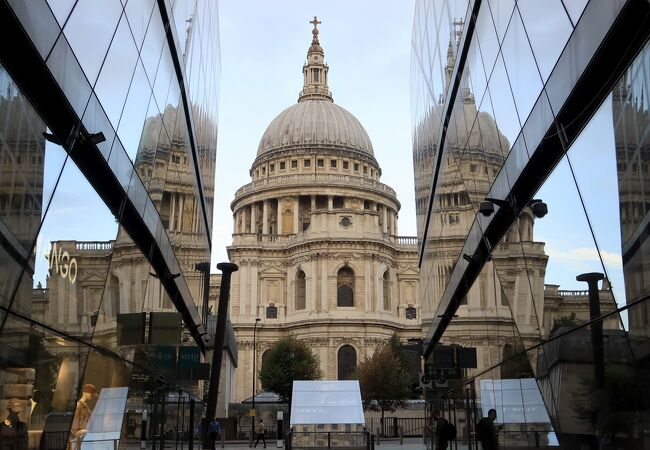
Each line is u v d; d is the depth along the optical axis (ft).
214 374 110.11
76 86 35.22
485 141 56.85
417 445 164.14
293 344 281.54
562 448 39.40
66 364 37.09
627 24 26.04
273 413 255.50
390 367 256.73
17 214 27.89
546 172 40.22
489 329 62.54
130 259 55.52
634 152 25.54
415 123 122.93
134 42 47.83
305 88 479.41
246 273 341.21
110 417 49.16
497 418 59.36
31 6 28.07
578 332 34.45
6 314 27.81
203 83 99.76
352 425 114.93
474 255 66.95
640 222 25.16
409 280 344.28
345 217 333.42
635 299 26.37
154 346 68.03
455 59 69.15
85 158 39.70
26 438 31.12
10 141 26.86
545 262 40.96
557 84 34.96
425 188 105.50
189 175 88.53
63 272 35.50
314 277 327.26
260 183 402.93
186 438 100.99
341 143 429.79
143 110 53.78
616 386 29.63
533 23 38.99
